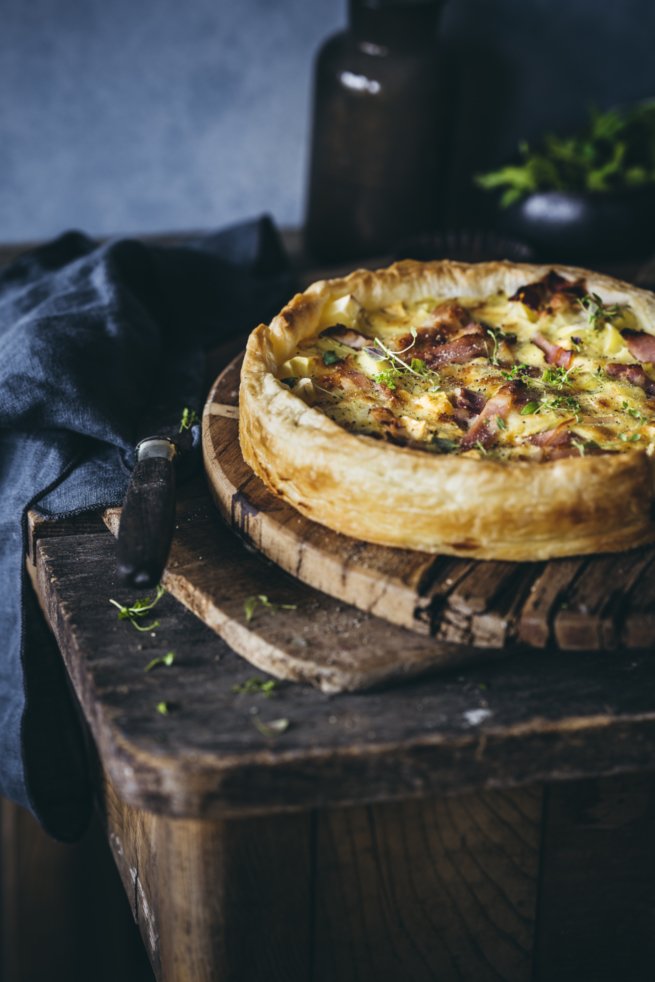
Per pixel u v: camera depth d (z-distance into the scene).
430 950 1.71
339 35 3.04
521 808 1.63
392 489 1.58
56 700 2.12
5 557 1.90
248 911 1.59
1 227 3.30
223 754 1.40
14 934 2.80
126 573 1.49
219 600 1.62
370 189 3.05
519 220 2.87
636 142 3.11
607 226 2.78
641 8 3.30
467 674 1.58
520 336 2.04
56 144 3.21
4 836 2.81
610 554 1.64
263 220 2.75
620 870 1.72
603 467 1.55
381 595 1.58
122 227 3.38
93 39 3.10
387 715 1.49
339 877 1.61
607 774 1.53
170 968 1.66
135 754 1.40
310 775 1.43
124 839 1.92
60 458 1.92
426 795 1.48
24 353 2.01
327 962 1.68
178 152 3.30
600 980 1.81
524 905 1.71
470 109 3.43
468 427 1.78
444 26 3.30
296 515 1.71
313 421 1.68
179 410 2.09
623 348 1.99
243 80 3.24
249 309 2.53
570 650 1.63
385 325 2.06
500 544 1.59
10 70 3.09
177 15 3.12
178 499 1.89
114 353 2.09
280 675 1.54
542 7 3.28
